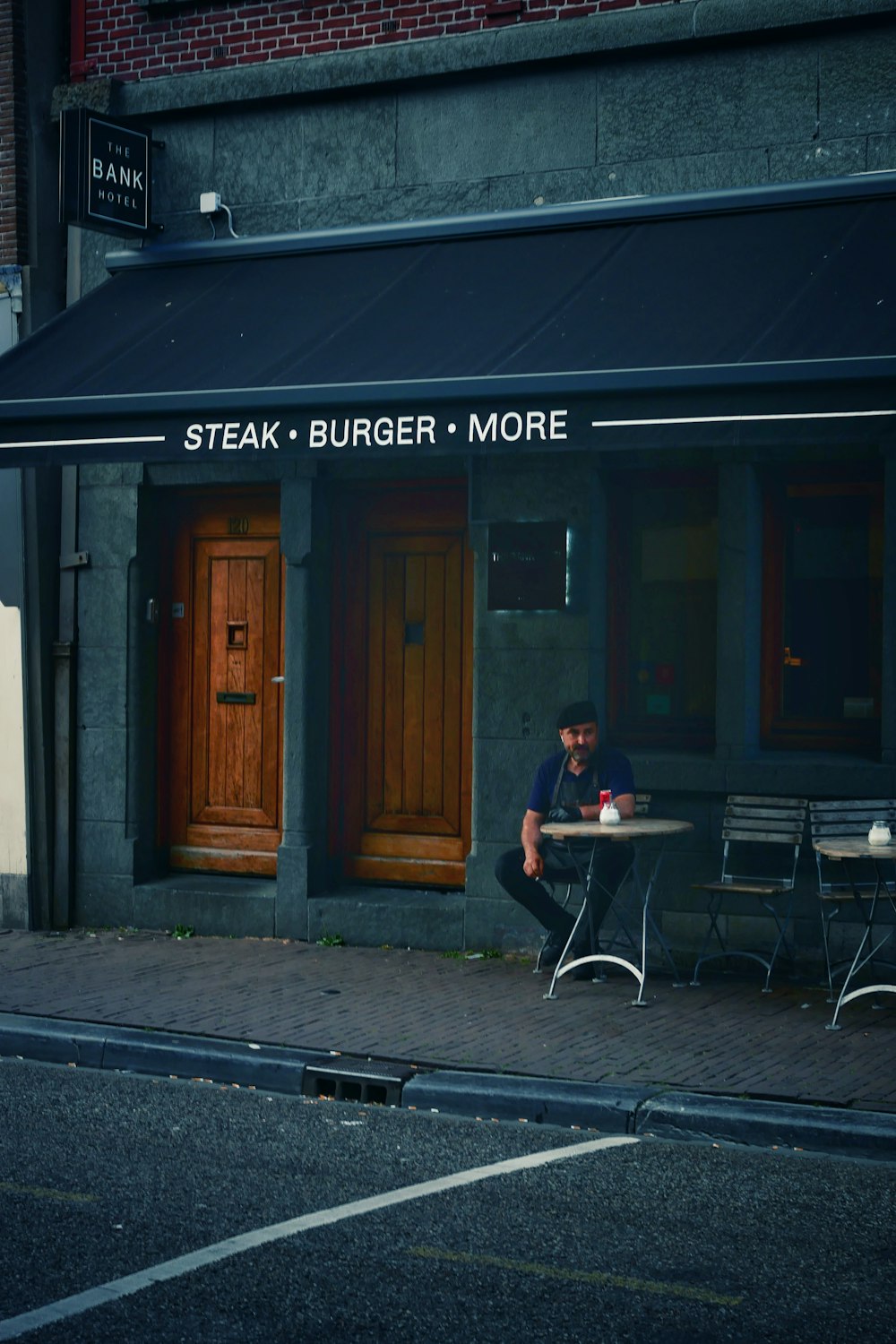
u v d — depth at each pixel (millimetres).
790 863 9188
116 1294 4664
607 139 9781
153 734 11086
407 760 10508
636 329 8523
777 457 9172
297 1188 5742
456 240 10031
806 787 9070
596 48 9680
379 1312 4555
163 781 11172
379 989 8844
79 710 11008
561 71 9883
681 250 9156
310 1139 6453
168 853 11188
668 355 8195
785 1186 5824
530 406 8391
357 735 10656
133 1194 5637
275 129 10695
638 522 9891
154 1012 8352
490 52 9945
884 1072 7086
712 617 9703
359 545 10617
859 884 8703
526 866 8984
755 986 8891
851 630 9375
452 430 8570
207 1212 5438
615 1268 4938
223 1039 7801
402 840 10531
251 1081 7441
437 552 10398
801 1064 7219
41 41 11266
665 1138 6559
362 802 10656
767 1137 6434
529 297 9164
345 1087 7215
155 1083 7453
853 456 9062
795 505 9492
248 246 10602
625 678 9938
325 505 10492
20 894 11000
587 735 8977
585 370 8258
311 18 10625
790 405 7898
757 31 9305
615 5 9750
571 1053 7465
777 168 9367
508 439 8438
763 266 8766
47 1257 4969
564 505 9656
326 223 10539
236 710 10969
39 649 10961
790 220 9133
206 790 11078
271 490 10766
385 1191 5723
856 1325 4492
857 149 9195
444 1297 4672
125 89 11031
